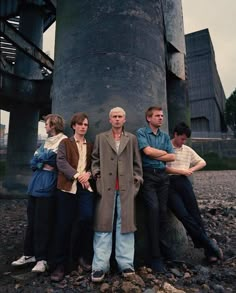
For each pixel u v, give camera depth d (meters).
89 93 4.07
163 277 3.26
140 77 4.20
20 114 13.48
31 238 3.71
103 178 3.37
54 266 3.32
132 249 3.35
